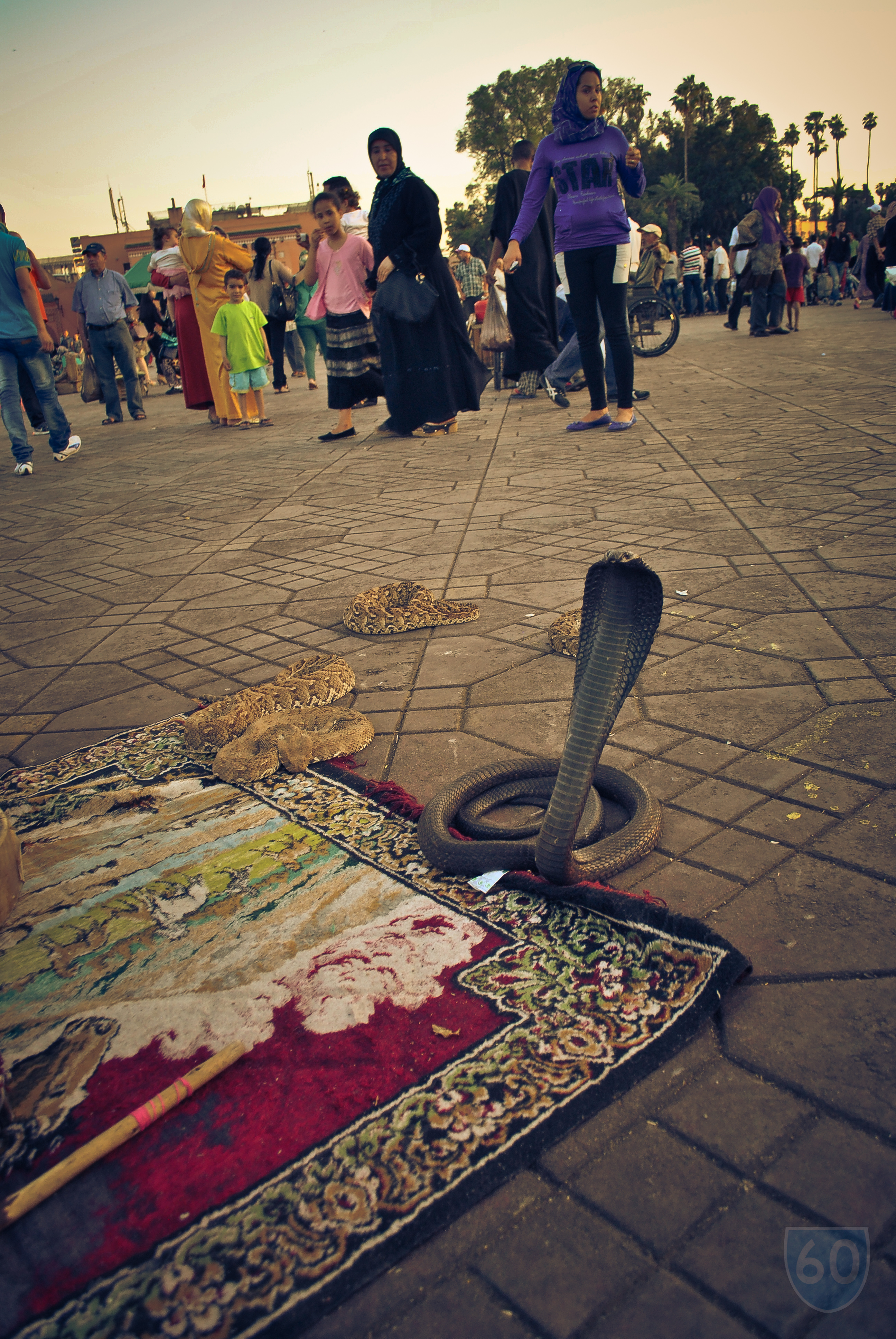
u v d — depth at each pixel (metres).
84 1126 1.68
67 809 2.85
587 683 1.96
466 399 9.49
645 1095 1.64
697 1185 1.47
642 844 2.31
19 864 2.47
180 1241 1.44
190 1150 1.60
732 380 10.73
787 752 2.74
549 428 9.10
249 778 2.91
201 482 8.47
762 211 15.64
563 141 7.41
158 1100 1.66
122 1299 1.36
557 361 10.25
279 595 4.88
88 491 8.59
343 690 3.47
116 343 13.31
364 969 2.01
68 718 3.59
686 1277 1.34
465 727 3.13
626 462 7.11
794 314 16.47
